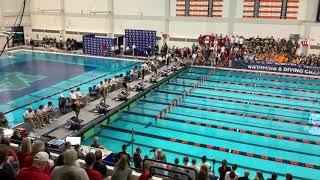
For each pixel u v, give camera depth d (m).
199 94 18.67
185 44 28.36
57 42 32.62
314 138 12.99
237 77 22.69
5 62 26.64
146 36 28.44
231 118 15.02
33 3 33.28
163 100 17.72
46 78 21.58
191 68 25.33
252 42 25.38
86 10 31.12
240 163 10.96
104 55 29.17
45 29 33.53
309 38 24.45
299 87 20.25
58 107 15.73
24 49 32.16
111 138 12.95
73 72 23.44
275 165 10.86
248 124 14.37
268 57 24.30
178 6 27.73
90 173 4.51
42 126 13.11
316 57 23.14
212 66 25.30
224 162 8.21
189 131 13.58
